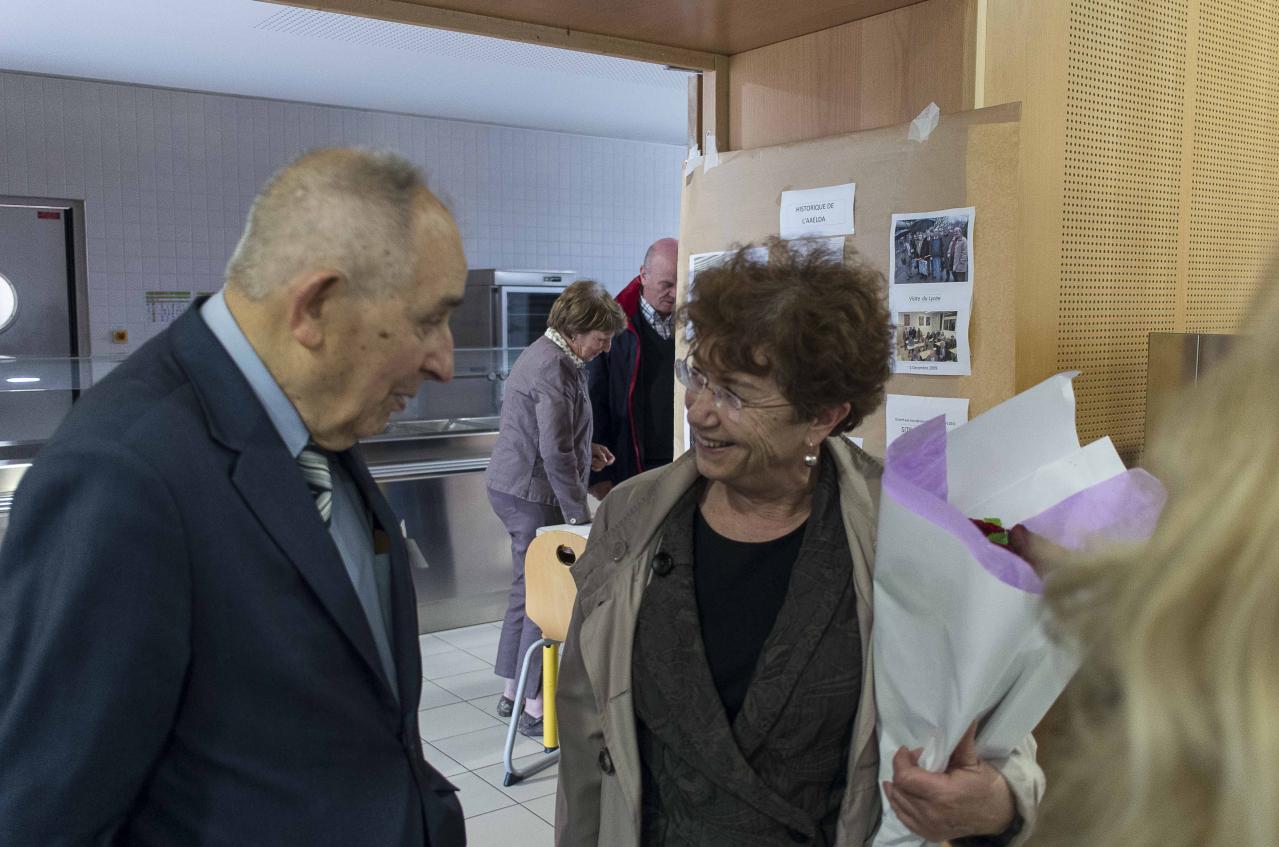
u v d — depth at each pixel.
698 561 1.27
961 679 0.98
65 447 0.98
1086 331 1.88
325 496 1.15
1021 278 1.74
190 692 1.04
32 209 6.55
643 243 9.14
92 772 0.95
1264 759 0.39
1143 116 1.95
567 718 1.40
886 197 1.84
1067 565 0.51
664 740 1.22
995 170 1.68
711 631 1.23
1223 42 2.11
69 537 0.95
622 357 3.91
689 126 2.38
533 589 3.28
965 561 0.95
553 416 3.62
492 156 8.18
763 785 1.16
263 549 1.05
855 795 1.16
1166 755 0.42
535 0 1.90
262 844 1.07
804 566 1.20
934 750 1.02
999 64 1.75
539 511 3.81
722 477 1.21
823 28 2.05
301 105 7.30
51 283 6.68
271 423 1.09
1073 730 0.50
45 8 4.83
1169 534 0.43
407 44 5.52
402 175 1.08
